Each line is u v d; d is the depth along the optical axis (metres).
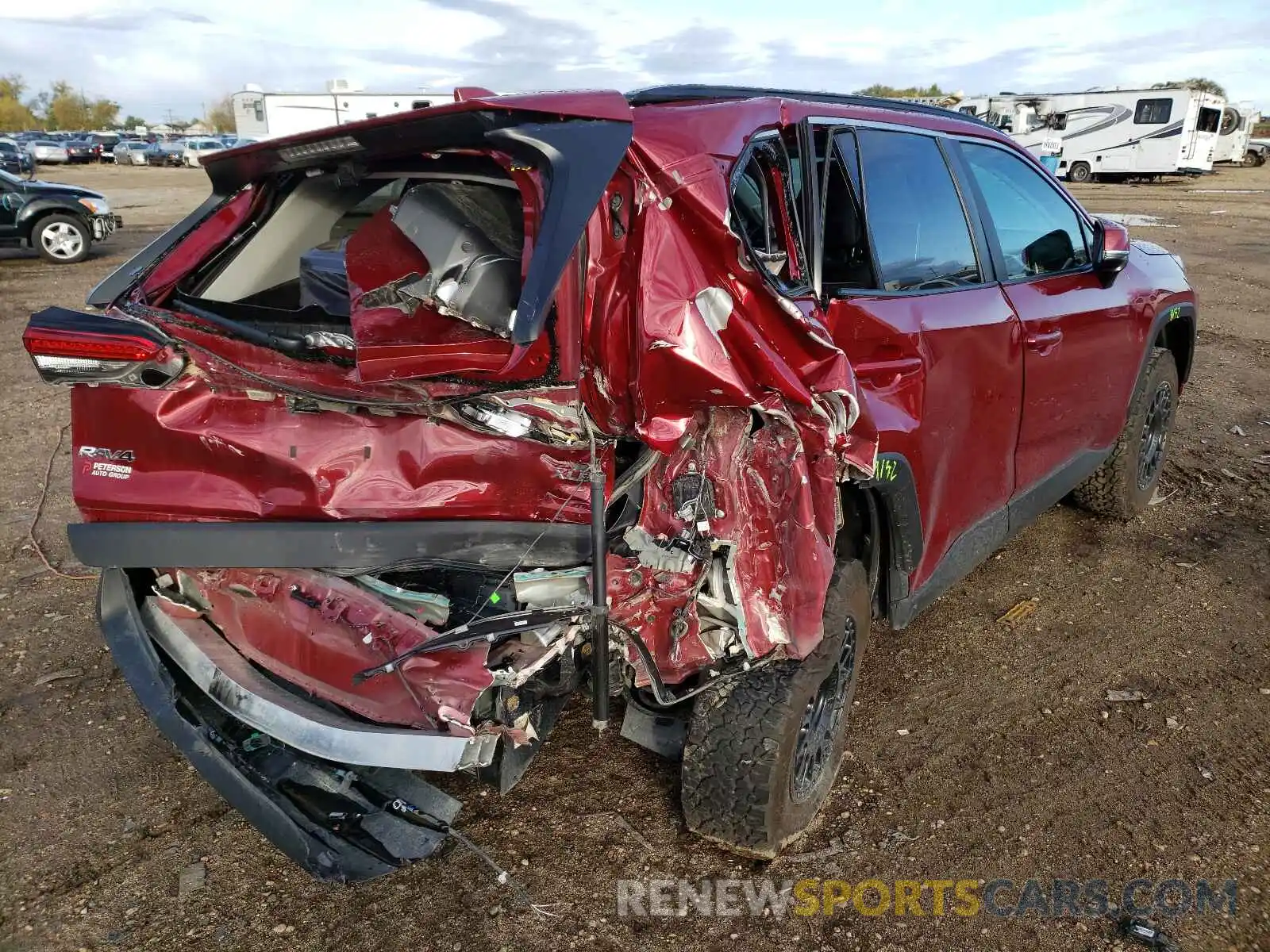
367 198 2.88
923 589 3.12
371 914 2.47
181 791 2.95
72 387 2.34
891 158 3.05
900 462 2.74
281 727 2.13
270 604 2.34
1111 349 4.11
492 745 2.09
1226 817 2.80
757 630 2.24
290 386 2.17
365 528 2.19
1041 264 3.82
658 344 2.00
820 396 2.16
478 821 2.82
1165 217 19.75
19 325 9.66
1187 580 4.30
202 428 2.27
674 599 2.25
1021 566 4.50
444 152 2.13
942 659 3.69
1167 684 3.48
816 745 2.68
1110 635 3.84
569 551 2.21
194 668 2.35
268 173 2.61
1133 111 29.22
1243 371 7.99
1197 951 2.33
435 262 1.99
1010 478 3.56
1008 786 2.95
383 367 1.90
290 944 2.38
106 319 2.29
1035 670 3.60
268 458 2.24
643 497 2.28
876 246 2.89
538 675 2.25
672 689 2.46
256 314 2.44
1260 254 14.51
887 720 3.31
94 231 14.12
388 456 2.21
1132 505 4.86
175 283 2.70
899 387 2.75
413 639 2.12
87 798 2.91
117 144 52.25
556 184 1.90
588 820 2.82
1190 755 3.08
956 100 33.03
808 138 2.62
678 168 2.06
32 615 4.00
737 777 2.44
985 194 3.51
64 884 2.57
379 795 2.32
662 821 2.81
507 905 2.50
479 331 1.99
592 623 2.15
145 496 2.31
